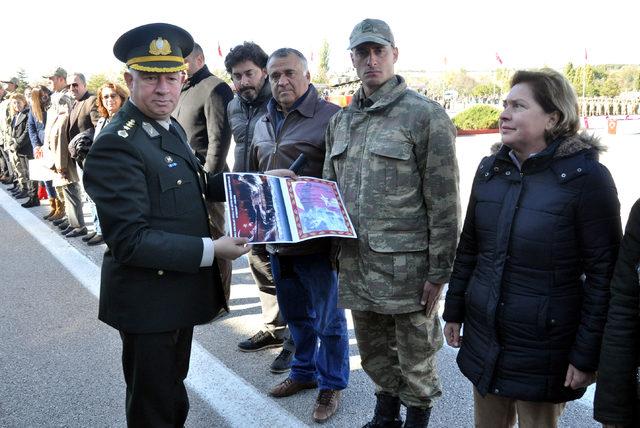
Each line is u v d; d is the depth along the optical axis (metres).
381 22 2.23
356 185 2.30
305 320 2.89
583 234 1.64
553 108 1.68
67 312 4.27
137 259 1.85
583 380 1.66
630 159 11.32
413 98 2.22
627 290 1.46
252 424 2.68
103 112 4.98
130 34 1.96
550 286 1.71
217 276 2.18
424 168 2.21
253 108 3.37
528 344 1.75
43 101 7.89
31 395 3.01
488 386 1.83
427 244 2.26
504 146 1.82
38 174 6.82
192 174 2.09
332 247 2.63
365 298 2.30
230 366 3.32
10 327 3.99
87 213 7.85
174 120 2.24
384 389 2.54
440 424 2.63
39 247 6.24
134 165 1.88
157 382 2.05
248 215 2.08
